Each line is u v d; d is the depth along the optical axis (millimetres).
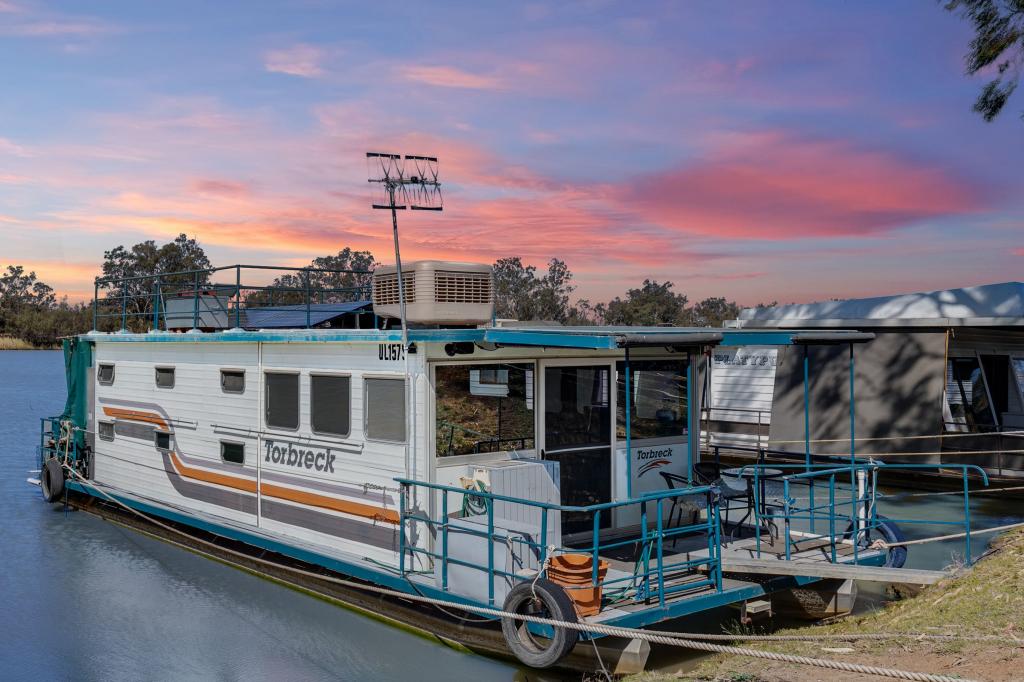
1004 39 14602
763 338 8547
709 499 8000
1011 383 18734
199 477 11648
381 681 7785
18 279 123688
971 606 7691
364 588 8750
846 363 19547
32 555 12398
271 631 9180
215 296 12836
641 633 6633
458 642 8562
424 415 8297
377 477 8781
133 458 13352
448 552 7996
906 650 6867
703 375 22109
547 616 6961
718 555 7902
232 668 8219
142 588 10797
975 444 17578
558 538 8453
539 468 8508
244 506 10766
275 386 10234
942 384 17922
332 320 12578
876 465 9266
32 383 54750
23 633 9273
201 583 10977
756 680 6504
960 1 14875
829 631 8211
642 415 9898
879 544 9156
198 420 11656
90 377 14875
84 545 12969
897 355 18656
